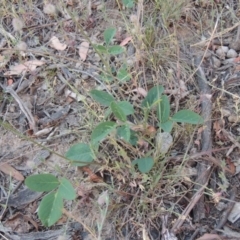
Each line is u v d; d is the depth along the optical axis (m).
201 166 0.53
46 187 0.45
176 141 0.55
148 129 0.54
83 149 0.52
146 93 0.58
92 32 0.67
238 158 0.55
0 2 0.69
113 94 0.59
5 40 0.66
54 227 0.51
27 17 0.68
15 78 0.63
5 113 0.60
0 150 0.57
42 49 0.65
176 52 0.63
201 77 0.61
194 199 0.51
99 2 0.69
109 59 0.62
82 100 0.56
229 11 0.68
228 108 0.59
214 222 0.51
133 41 0.61
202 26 0.67
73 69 0.63
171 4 0.66
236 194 0.53
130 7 0.65
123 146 0.54
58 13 0.69
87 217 0.52
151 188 0.51
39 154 0.57
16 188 0.54
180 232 0.50
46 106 0.60
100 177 0.53
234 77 0.62
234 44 0.65
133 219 0.51
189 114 0.51
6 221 0.52
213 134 0.57
